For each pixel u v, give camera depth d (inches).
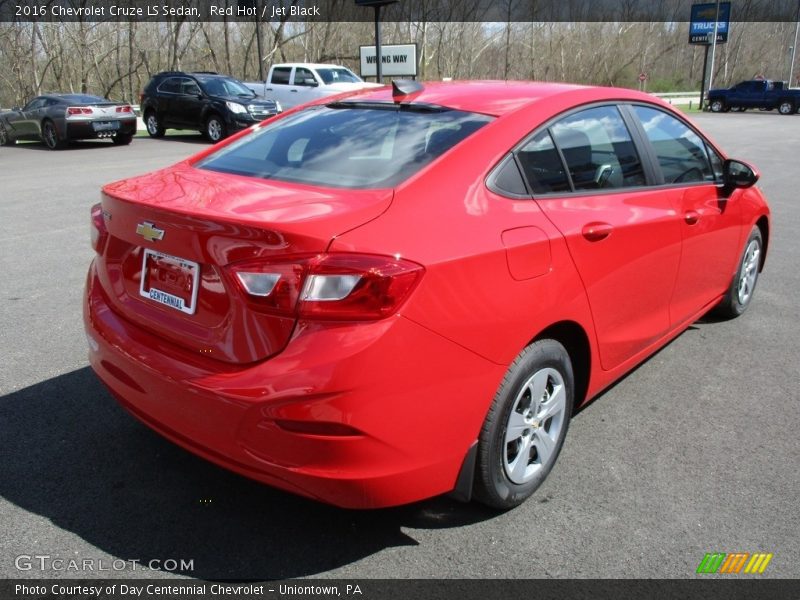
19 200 383.9
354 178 105.9
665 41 2716.5
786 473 125.6
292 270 85.8
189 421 94.7
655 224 135.9
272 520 108.7
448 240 94.5
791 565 101.6
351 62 1684.3
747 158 635.5
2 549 100.0
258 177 113.4
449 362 92.7
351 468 87.8
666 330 153.0
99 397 146.9
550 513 112.5
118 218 107.7
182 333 97.5
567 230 112.4
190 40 1450.5
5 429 132.9
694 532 108.4
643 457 130.1
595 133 130.6
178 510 110.4
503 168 109.6
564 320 112.1
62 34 1445.6
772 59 3004.4
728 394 157.3
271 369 86.5
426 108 122.7
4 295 214.4
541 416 113.1
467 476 100.8
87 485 116.0
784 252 289.3
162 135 832.9
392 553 102.0
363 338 84.9
